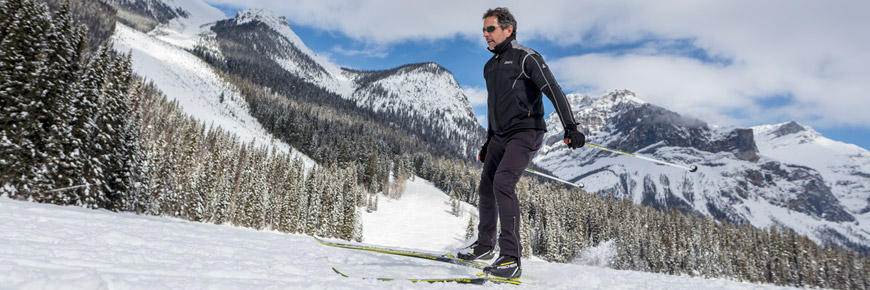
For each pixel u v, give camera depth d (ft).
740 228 319.06
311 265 7.33
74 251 5.85
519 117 8.54
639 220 326.24
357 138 491.72
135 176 83.61
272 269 6.58
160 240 8.43
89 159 65.36
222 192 171.94
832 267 256.11
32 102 57.21
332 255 9.09
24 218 8.97
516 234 7.83
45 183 57.16
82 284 4.05
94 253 5.95
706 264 268.82
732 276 266.98
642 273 11.12
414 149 558.56
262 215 189.57
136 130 82.74
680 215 328.49
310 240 12.57
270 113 493.36
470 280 6.79
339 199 219.00
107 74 72.64
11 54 57.21
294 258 8.11
